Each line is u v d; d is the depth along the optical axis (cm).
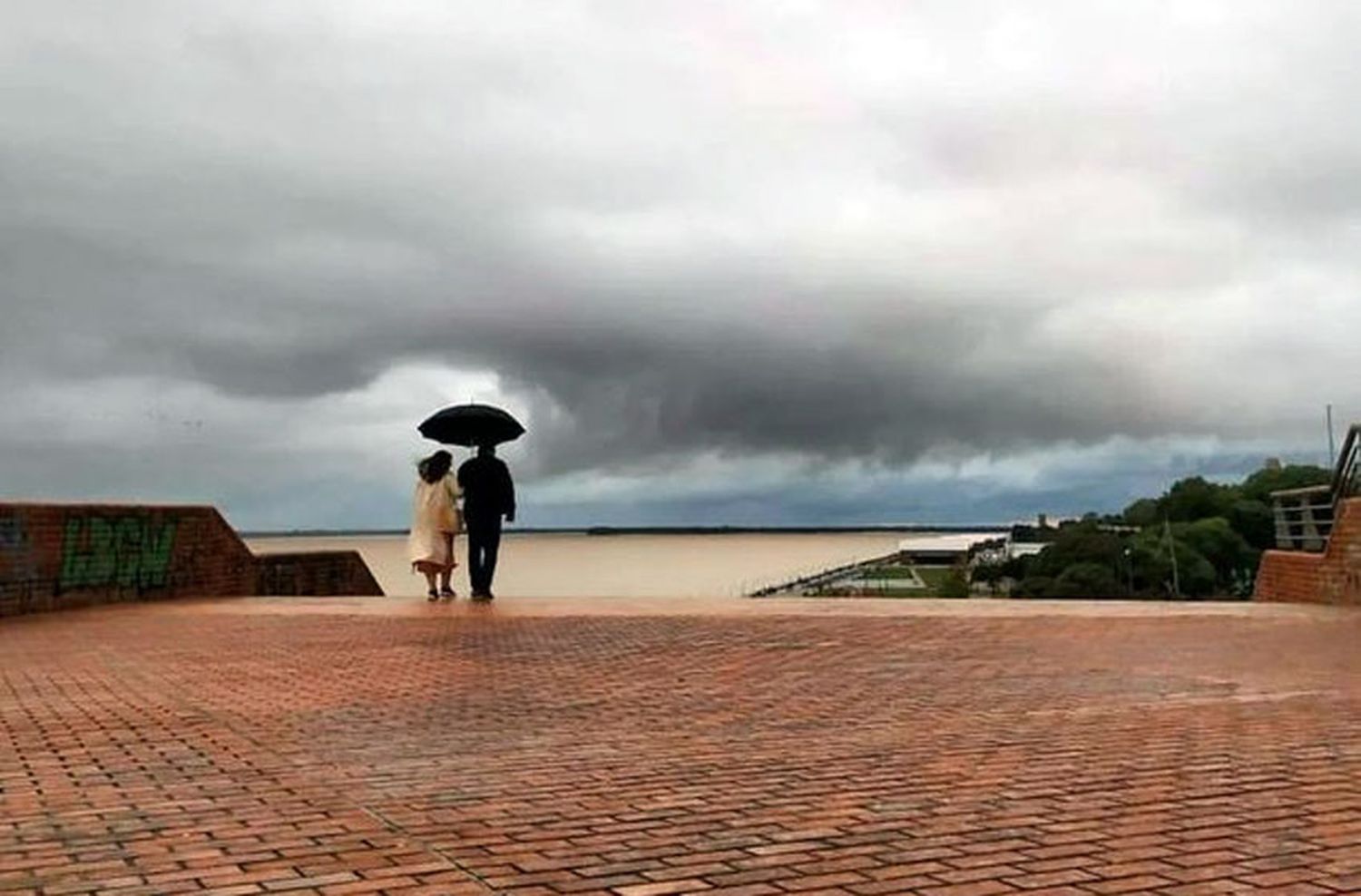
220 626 1505
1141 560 8169
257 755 677
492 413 1939
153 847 486
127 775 623
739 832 509
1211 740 721
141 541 1955
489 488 1933
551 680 995
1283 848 480
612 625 1501
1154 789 587
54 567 1759
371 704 868
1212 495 8912
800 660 1134
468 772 633
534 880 441
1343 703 868
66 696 906
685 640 1318
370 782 608
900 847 484
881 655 1177
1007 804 555
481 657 1164
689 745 707
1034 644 1280
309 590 2442
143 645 1283
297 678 1007
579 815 538
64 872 452
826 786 595
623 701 881
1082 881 437
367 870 454
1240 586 8194
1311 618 1595
